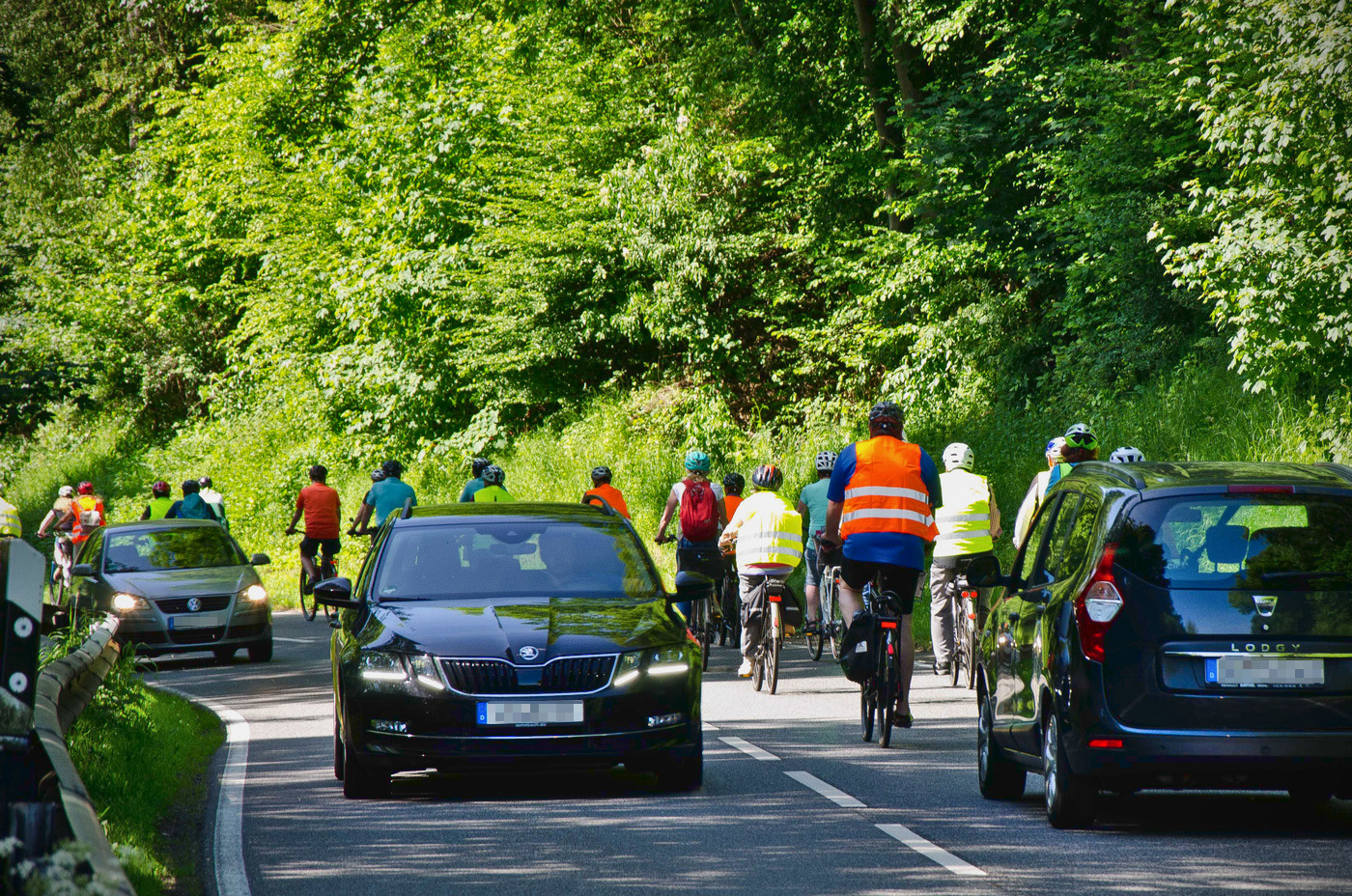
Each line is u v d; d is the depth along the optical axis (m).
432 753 28.66
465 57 117.06
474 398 110.00
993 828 25.81
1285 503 24.56
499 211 103.69
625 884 21.77
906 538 35.53
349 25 95.00
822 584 57.09
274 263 130.12
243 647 61.16
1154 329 73.38
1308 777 23.70
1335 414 56.00
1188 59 65.81
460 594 32.34
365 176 120.19
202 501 80.19
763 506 48.25
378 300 111.75
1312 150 49.00
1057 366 78.56
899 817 27.03
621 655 29.39
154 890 20.83
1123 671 24.14
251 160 132.38
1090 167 74.75
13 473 162.62
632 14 111.44
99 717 33.44
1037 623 26.44
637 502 93.25
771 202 102.00
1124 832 25.38
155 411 163.00
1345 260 49.12
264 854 24.41
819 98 101.25
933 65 94.88
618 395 104.06
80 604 60.69
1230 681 23.75
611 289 101.25
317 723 42.06
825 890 21.23
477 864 23.30
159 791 29.52
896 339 90.62
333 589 32.22
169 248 154.62
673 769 30.12
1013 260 86.50
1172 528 24.56
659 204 96.56
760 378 102.62
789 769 32.69
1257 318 51.75
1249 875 21.72
